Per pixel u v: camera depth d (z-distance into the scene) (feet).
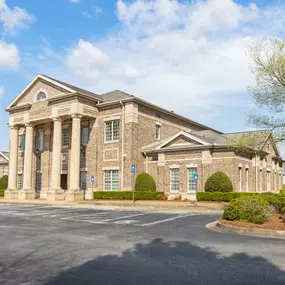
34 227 49.88
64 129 132.87
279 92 74.79
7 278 23.40
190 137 108.99
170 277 23.58
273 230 41.78
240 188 105.70
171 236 41.06
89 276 23.82
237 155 104.22
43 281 22.70
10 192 134.92
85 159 125.08
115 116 119.44
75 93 116.26
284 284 22.11
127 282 22.45
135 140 116.06
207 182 101.24
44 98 129.49
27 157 133.49
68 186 127.44
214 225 50.98
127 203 96.89
